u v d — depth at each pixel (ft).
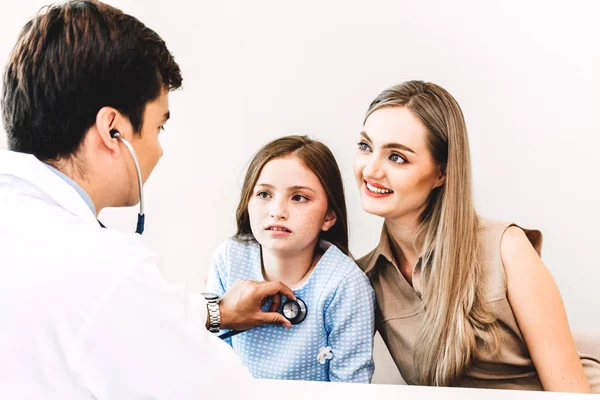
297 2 3.52
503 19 3.33
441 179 3.28
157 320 1.94
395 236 3.36
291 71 3.55
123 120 2.27
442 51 3.39
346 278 3.27
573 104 3.28
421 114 3.23
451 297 3.23
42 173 2.12
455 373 3.23
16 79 2.18
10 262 1.88
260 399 2.80
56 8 2.23
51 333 1.84
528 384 3.21
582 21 3.24
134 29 2.28
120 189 2.37
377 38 3.45
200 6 3.60
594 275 3.31
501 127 3.35
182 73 3.62
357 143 3.45
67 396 1.88
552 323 3.11
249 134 3.58
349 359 3.27
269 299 3.30
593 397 2.70
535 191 3.34
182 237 3.65
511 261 3.16
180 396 1.97
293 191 3.29
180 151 3.65
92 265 1.90
